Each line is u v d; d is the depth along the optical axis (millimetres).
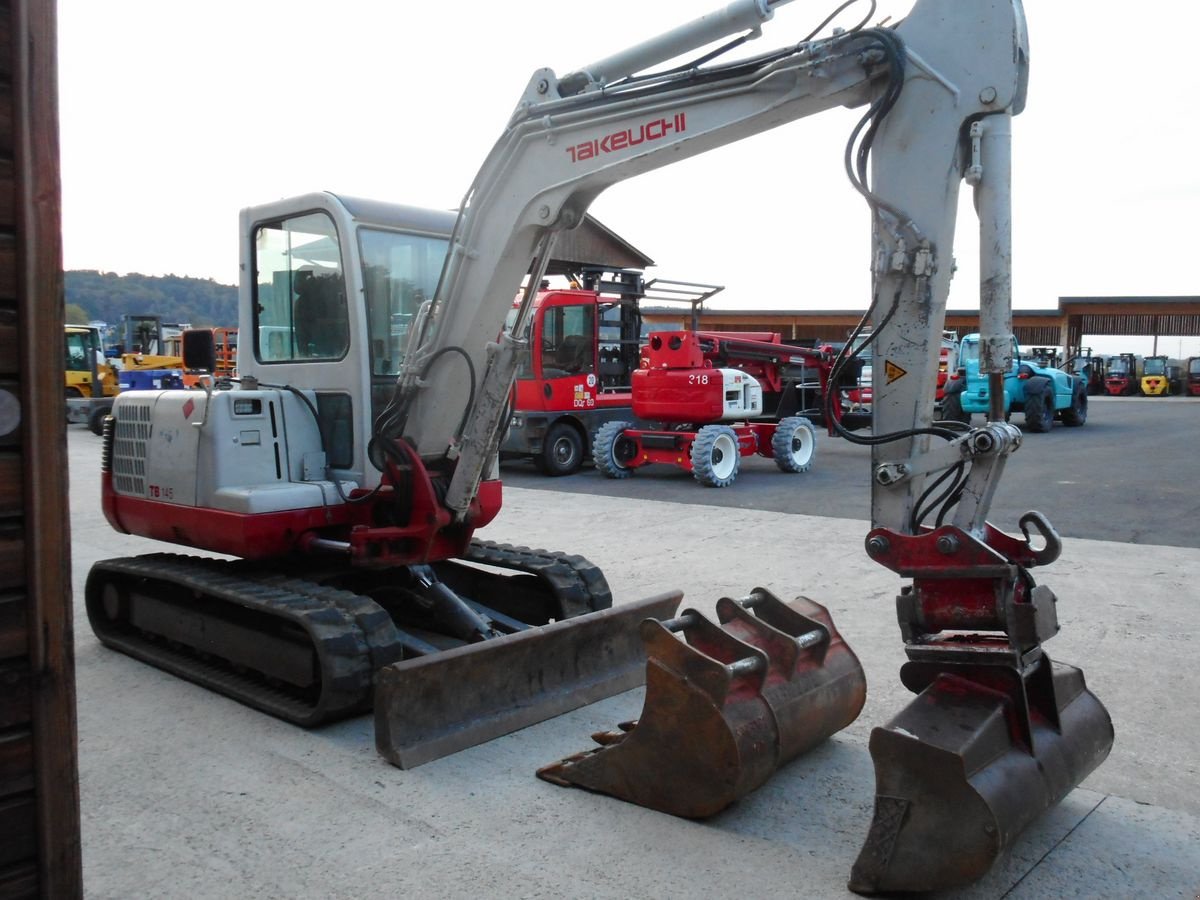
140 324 25906
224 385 5086
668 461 12344
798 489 11648
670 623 3453
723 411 11773
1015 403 19688
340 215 4730
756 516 9570
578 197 4270
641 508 10188
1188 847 3125
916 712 2926
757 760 3254
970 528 3189
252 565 5066
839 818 3336
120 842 3156
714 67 3635
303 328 5117
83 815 3348
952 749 2717
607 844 3148
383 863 3023
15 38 1531
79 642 5617
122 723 4258
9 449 1577
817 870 2994
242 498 4488
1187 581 6555
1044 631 3027
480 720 4023
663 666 3311
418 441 4699
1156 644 5180
